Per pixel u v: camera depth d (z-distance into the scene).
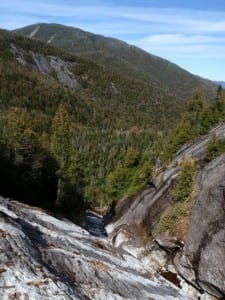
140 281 24.30
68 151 76.38
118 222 58.53
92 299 18.56
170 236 36.88
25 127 58.25
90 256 23.80
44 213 32.16
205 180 37.84
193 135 64.88
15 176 52.69
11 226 19.56
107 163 135.75
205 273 29.66
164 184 50.28
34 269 17.47
